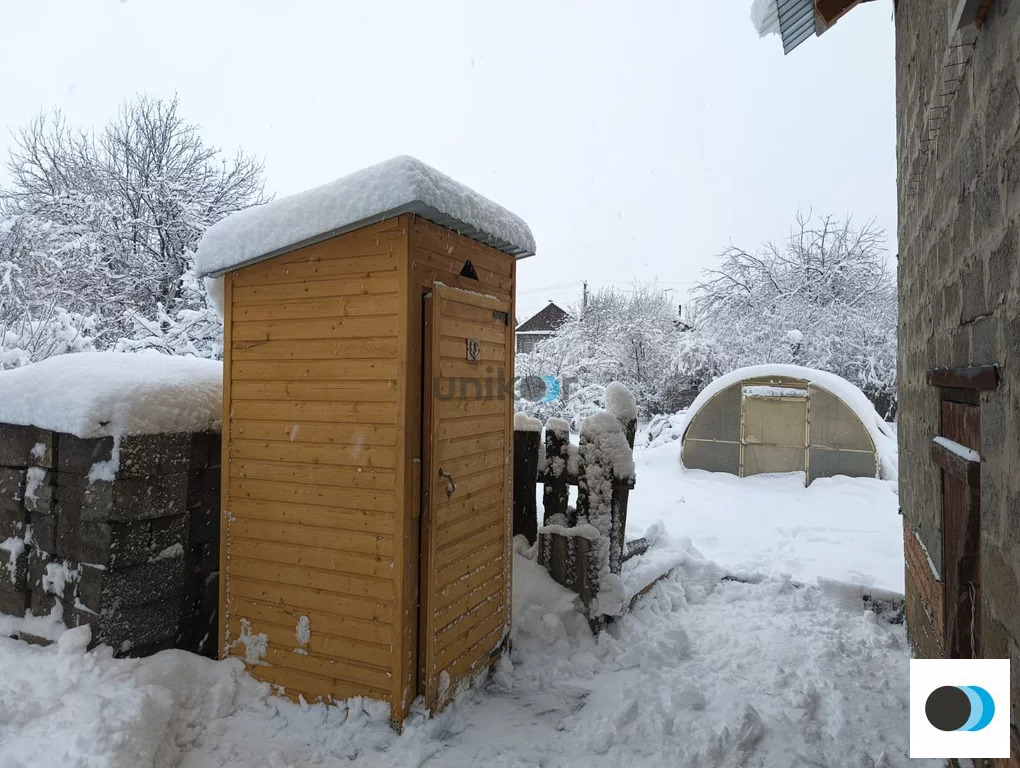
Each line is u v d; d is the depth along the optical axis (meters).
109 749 2.49
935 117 2.89
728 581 5.72
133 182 13.92
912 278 3.87
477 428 3.59
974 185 2.16
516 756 2.92
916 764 2.83
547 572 4.62
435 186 3.02
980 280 2.12
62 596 3.26
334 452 3.19
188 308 12.84
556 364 21.92
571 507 4.86
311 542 3.24
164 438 3.34
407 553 3.05
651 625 4.59
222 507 3.47
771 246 21.25
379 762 2.85
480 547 3.63
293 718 3.16
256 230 3.30
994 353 1.96
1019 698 1.71
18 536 3.45
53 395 3.26
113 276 12.12
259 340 3.39
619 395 4.89
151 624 3.32
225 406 3.47
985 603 2.04
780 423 12.61
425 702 3.12
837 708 3.34
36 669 2.93
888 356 18.66
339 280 3.20
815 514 9.06
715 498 10.23
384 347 3.08
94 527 3.15
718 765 2.85
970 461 2.28
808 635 4.47
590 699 3.51
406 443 3.03
